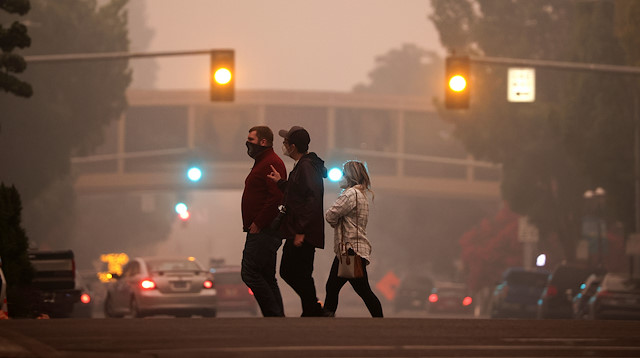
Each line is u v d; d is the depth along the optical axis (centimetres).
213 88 6831
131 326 2530
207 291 7288
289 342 2219
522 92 7531
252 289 3375
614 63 10862
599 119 10725
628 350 2170
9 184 12681
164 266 7425
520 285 10044
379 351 2088
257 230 3362
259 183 3378
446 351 2103
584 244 12431
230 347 2131
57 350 2080
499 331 2484
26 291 5166
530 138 12988
